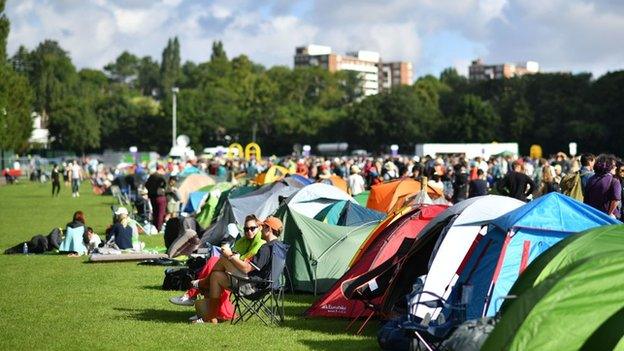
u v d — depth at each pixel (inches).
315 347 528.1
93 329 585.3
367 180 1860.2
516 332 382.6
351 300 624.4
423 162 1942.7
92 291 753.6
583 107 5004.9
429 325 495.5
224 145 6998.0
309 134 6732.3
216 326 596.7
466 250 551.5
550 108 5211.6
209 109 6968.5
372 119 6245.1
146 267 916.6
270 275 603.8
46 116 7081.7
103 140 7106.3
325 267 755.4
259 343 538.9
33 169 4008.4
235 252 641.0
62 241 1063.6
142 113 7180.1
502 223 540.4
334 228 778.2
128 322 611.2
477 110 5669.3
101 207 2015.3
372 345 534.3
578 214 545.3
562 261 444.8
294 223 772.0
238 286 594.6
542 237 541.0
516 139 5329.7
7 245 1178.6
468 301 509.4
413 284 580.7
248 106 7268.7
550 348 378.3
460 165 1358.3
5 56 3550.7
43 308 670.5
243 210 1064.8
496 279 528.4
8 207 2025.1
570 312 380.8
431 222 585.9
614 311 378.6
